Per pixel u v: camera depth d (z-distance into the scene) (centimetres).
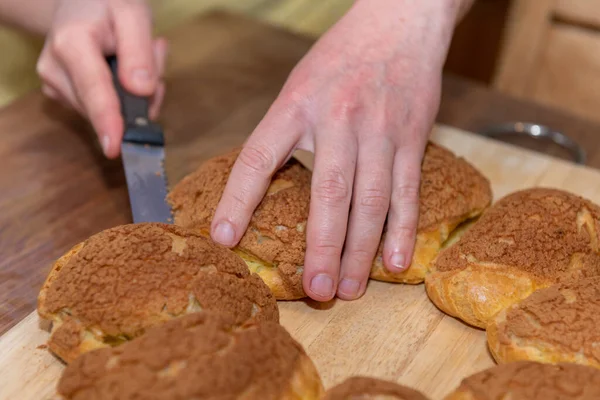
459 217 49
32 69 74
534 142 63
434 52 52
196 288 41
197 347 38
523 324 43
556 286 44
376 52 50
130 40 56
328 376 43
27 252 51
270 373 39
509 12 78
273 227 46
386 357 44
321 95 48
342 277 46
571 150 62
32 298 47
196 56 71
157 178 51
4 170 57
